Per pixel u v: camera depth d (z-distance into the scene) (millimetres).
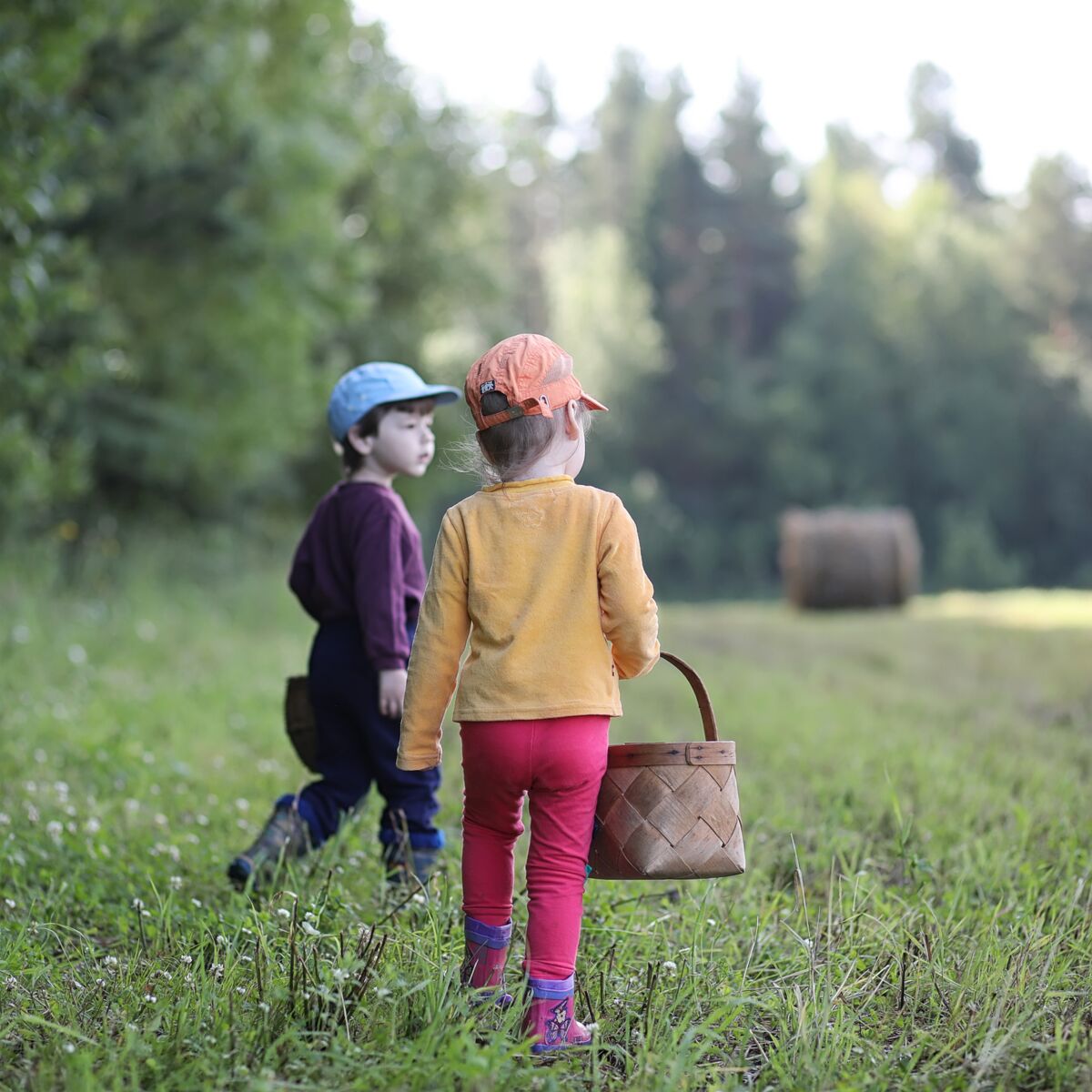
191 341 19797
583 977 3592
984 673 11969
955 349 61312
